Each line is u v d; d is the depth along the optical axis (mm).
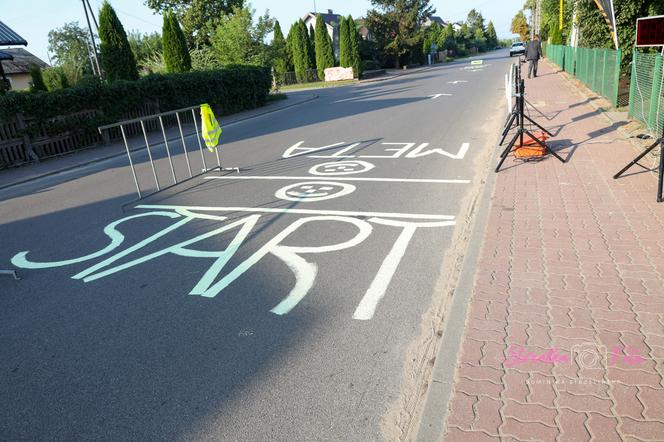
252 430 2732
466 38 84688
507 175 7125
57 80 26812
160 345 3641
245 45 29312
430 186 7250
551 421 2502
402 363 3211
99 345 3727
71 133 14758
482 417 2584
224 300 4246
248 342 3578
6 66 38062
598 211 5332
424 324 3639
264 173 9203
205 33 42375
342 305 4004
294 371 3211
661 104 7859
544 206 5664
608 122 10172
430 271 4480
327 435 2652
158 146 14758
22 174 11992
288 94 32094
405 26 50875
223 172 9656
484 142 10062
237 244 5543
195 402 2996
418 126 12953
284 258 5020
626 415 2488
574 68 20750
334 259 4895
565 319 3367
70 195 9180
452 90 21844
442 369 3004
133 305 4312
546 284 3863
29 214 8031
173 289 4551
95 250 5832
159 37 45000
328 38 42906
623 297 3561
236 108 22609
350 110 18578
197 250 5473
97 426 2867
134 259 5391
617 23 13422
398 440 2580
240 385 3115
